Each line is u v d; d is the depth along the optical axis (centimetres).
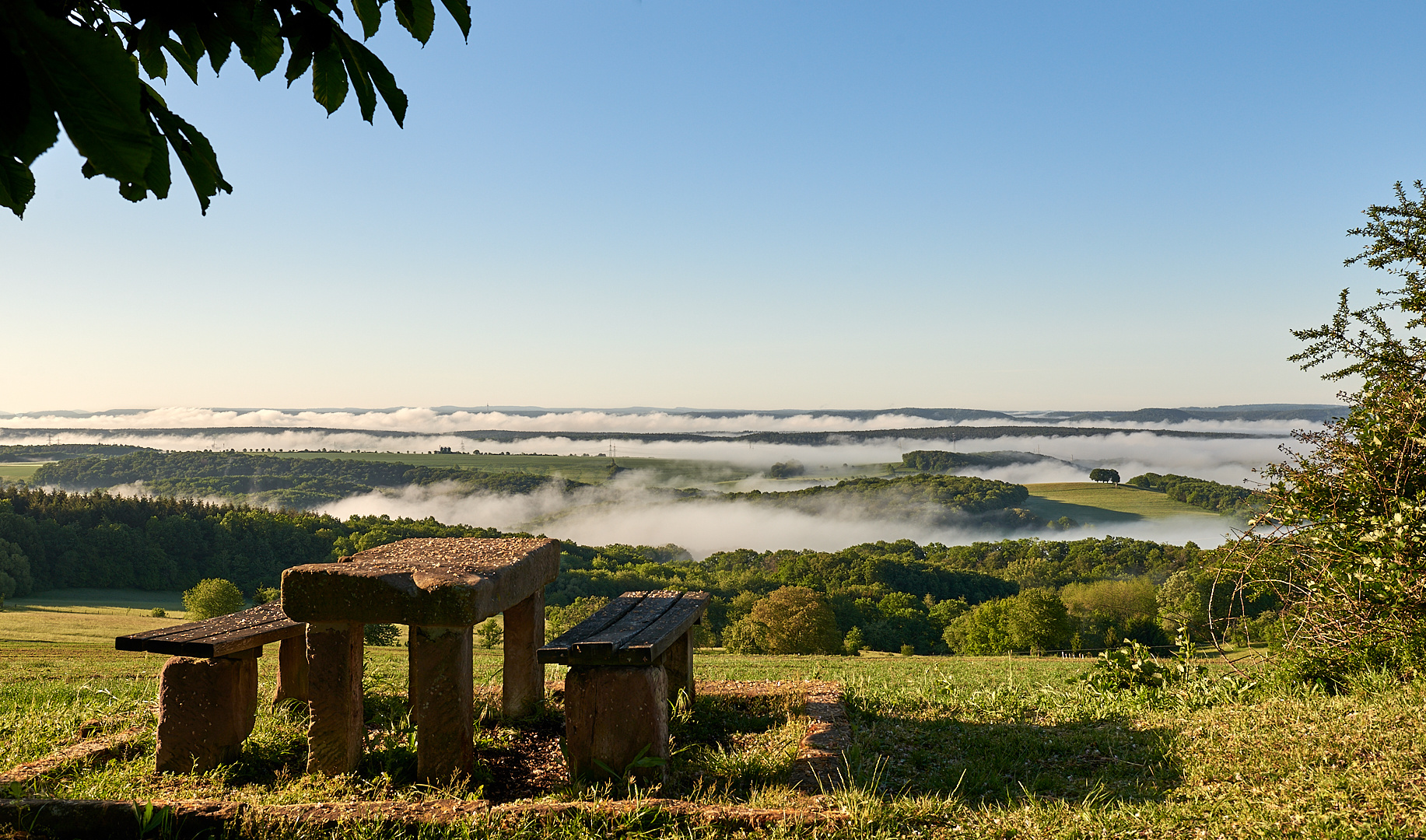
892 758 476
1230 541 688
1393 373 707
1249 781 398
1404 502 582
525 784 427
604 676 416
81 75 127
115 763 436
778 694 596
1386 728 445
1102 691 685
